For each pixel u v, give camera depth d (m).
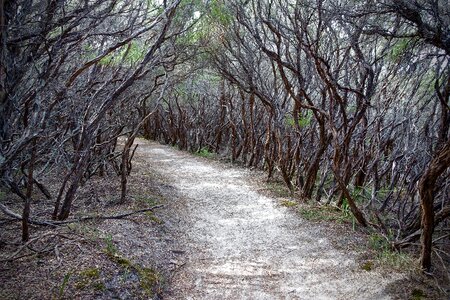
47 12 3.94
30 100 4.28
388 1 4.60
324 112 6.28
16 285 3.39
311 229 5.85
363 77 6.16
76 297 3.42
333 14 5.39
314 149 7.80
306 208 6.78
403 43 5.39
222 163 11.49
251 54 8.89
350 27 6.36
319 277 4.46
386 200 6.27
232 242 5.45
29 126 3.98
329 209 6.74
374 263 4.66
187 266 4.68
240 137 11.73
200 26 8.23
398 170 6.36
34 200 5.70
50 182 6.72
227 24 8.39
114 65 6.54
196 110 14.37
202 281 4.36
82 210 5.60
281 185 8.59
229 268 4.67
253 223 6.18
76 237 4.27
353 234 5.58
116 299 3.59
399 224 5.23
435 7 4.11
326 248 5.18
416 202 5.55
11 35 3.85
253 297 4.06
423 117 6.59
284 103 8.60
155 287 4.03
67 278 3.51
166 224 5.69
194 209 6.76
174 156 12.70
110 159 7.41
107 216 5.25
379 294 4.04
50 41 4.12
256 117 11.16
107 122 7.24
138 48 6.75
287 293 4.14
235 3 7.84
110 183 7.27
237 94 12.41
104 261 3.96
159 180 8.48
